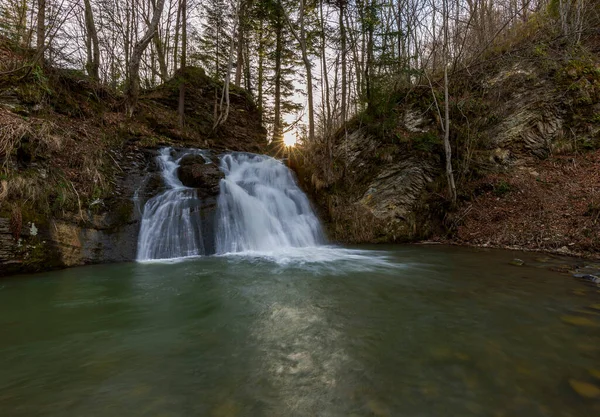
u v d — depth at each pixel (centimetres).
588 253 652
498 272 548
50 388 218
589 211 726
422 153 1038
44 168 601
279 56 2050
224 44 2292
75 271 552
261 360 260
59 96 847
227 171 1096
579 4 1157
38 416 188
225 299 423
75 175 660
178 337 305
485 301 401
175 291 455
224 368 247
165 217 728
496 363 248
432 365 247
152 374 238
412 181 998
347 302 412
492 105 1090
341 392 214
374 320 347
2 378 230
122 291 451
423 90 1187
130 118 1075
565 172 888
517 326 320
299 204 1059
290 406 200
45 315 357
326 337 304
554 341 285
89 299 414
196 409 196
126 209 695
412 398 205
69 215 596
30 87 730
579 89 973
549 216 788
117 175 776
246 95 1908
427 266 621
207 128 1567
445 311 370
